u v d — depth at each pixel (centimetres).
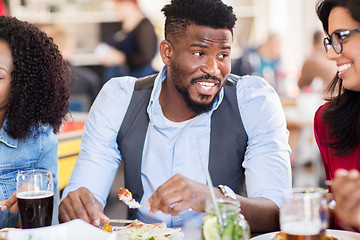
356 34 147
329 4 153
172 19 174
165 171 189
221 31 169
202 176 188
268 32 779
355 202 115
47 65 183
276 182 175
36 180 142
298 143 503
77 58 754
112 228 156
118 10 607
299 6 854
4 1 665
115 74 641
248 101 190
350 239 140
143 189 193
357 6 145
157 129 190
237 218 122
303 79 566
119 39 613
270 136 185
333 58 154
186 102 179
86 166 188
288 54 867
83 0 746
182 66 173
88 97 569
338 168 173
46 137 194
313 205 121
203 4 169
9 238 120
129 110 194
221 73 174
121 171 392
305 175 510
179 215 184
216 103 189
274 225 161
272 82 708
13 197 161
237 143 189
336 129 171
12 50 175
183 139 188
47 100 185
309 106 475
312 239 121
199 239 152
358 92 166
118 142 196
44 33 186
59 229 123
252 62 730
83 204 165
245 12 844
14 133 183
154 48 610
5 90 176
